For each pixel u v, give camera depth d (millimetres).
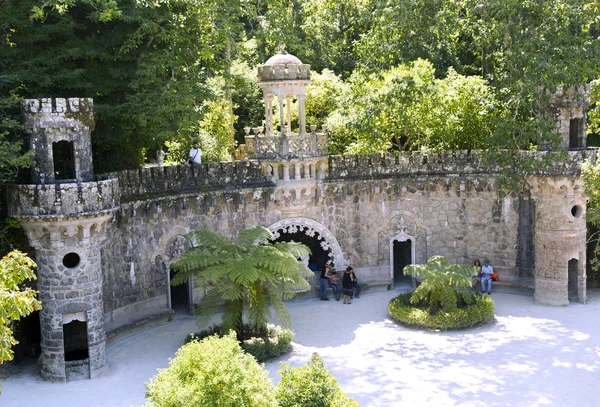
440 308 29000
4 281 14398
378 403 20797
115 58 26922
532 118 30750
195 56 29109
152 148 34406
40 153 23188
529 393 21406
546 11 30703
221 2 28047
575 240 30578
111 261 27750
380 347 26031
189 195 29859
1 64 24672
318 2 37188
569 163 29656
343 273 33688
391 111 34000
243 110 48469
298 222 32750
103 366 24094
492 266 33562
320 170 32531
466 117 34969
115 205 24266
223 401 13531
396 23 33281
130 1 27000
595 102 34625
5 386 22953
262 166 31828
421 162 33844
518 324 28422
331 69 48531
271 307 31703
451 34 34344
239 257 25797
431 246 34406
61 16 25766
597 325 28000
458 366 23828
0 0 24469
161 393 13688
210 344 14672
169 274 30219
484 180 33062
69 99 23359
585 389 21656
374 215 34219
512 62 31344
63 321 23406
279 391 15148
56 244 23047
